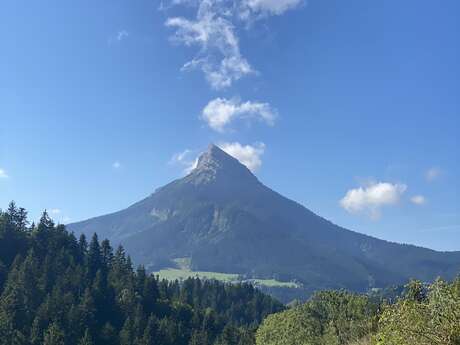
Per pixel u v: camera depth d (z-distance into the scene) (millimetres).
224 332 160875
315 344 81938
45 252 173000
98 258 182625
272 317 108062
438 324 18219
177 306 183500
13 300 129625
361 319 69750
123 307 154125
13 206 186625
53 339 116375
